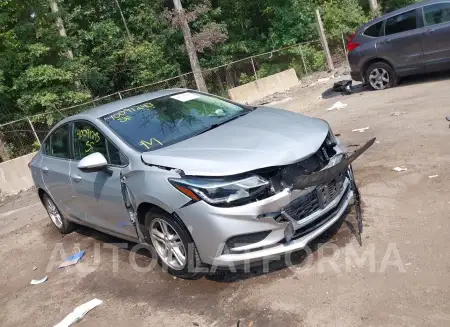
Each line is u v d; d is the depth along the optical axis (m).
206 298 3.83
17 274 5.39
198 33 20.56
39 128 13.93
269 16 23.06
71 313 4.11
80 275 4.88
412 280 3.40
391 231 4.12
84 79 17.59
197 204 3.65
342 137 7.50
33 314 4.35
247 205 3.56
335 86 12.08
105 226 4.97
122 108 5.03
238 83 20.19
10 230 7.30
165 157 4.00
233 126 4.45
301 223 3.73
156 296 4.07
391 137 6.79
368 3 27.27
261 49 22.16
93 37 20.00
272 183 3.64
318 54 20.67
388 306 3.18
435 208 4.35
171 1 21.77
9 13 15.11
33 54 14.98
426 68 9.82
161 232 4.24
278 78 17.08
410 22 9.83
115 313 3.97
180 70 21.59
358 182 5.38
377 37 10.36
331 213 4.04
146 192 4.01
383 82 10.59
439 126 6.68
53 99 14.41
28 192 10.10
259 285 3.81
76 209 5.39
